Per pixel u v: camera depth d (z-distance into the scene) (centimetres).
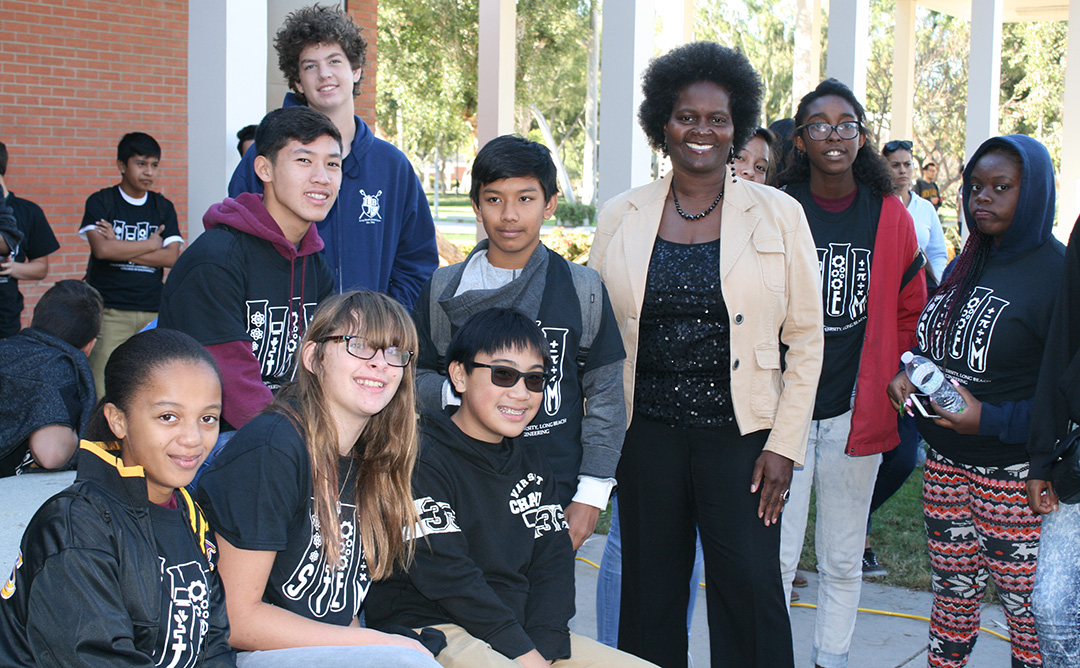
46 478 334
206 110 430
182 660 195
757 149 397
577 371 284
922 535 527
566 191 3831
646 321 295
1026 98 2939
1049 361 279
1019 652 309
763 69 3722
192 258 262
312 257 289
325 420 223
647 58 543
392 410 235
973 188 306
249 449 213
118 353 196
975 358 302
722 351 288
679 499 300
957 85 2720
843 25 745
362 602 248
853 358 341
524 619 253
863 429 332
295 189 269
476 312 275
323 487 221
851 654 389
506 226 269
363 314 225
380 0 2472
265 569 209
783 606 296
